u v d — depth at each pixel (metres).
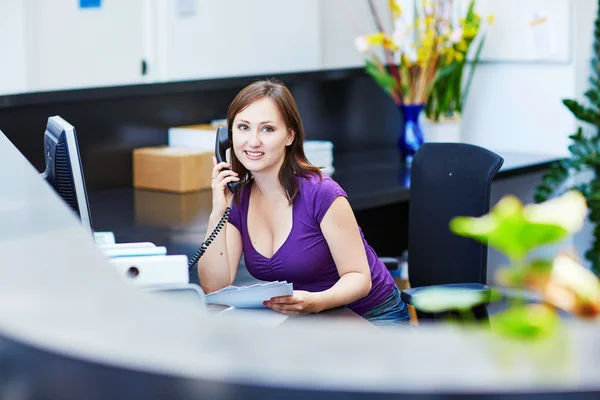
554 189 4.87
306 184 2.49
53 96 3.63
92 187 3.92
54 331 0.86
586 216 4.81
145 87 3.94
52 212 1.33
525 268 0.87
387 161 4.75
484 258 2.94
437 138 4.82
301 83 4.68
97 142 3.91
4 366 0.88
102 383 0.83
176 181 3.94
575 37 4.93
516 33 5.06
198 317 0.90
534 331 0.83
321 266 2.52
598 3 5.00
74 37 4.86
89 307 0.92
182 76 5.24
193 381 0.80
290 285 2.22
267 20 5.48
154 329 0.86
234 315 2.23
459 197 3.02
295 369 0.79
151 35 5.14
